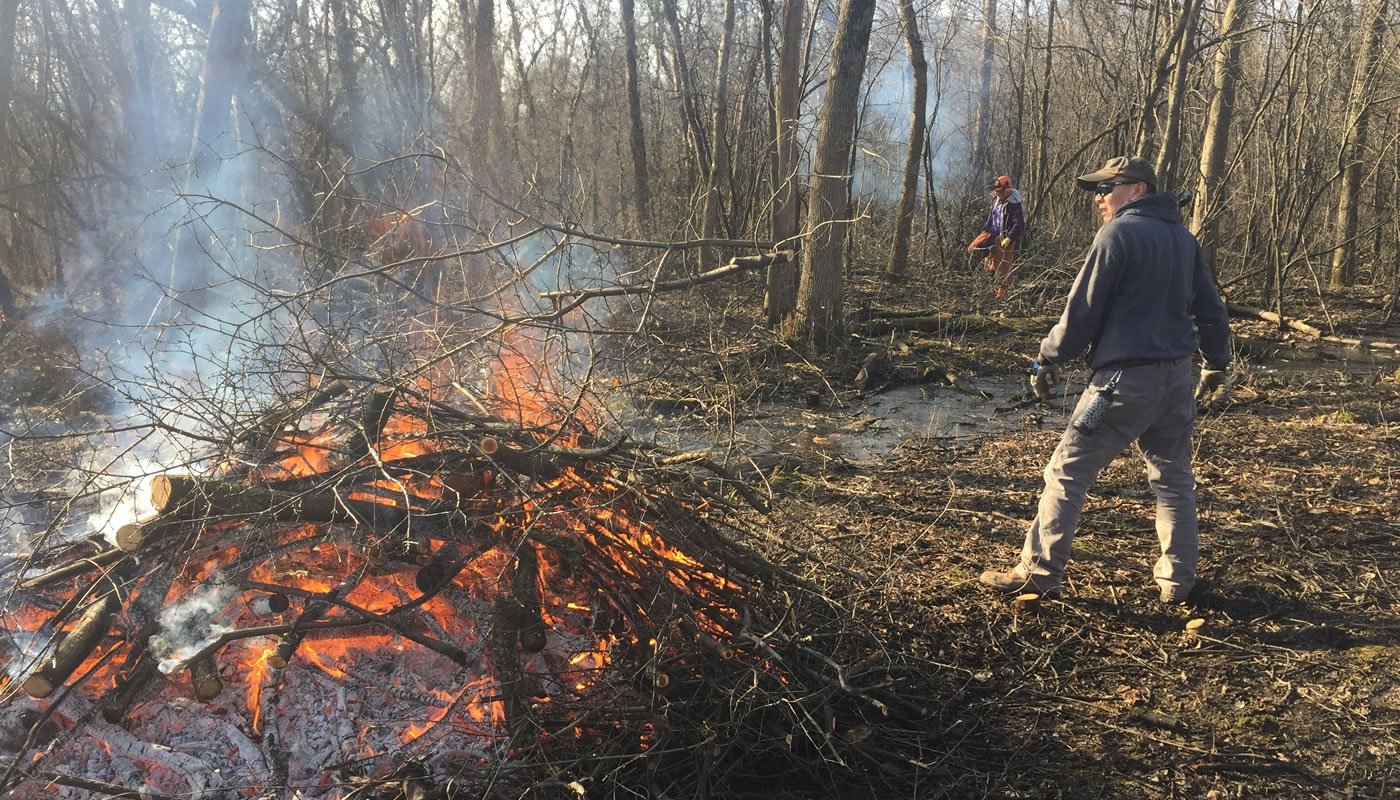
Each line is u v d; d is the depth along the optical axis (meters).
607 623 2.94
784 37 10.30
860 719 3.07
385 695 2.64
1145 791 2.76
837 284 9.22
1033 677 3.36
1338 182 15.02
